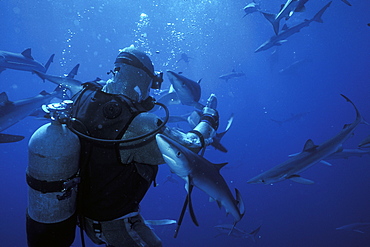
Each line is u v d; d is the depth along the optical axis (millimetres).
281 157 48750
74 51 60781
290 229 20781
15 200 32750
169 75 2584
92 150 1434
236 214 2260
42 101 5320
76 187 1480
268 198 26656
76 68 4699
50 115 1353
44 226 1406
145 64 1623
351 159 33469
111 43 56312
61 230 1449
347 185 27234
